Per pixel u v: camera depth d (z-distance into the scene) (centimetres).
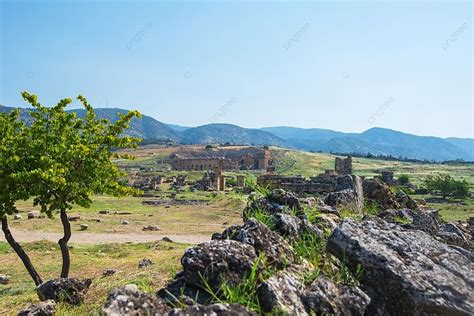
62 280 1198
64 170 1761
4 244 3212
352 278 611
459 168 19600
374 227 691
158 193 8750
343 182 1547
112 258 2617
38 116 1883
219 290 552
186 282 582
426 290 544
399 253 625
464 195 7506
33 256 2762
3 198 1772
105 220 4803
